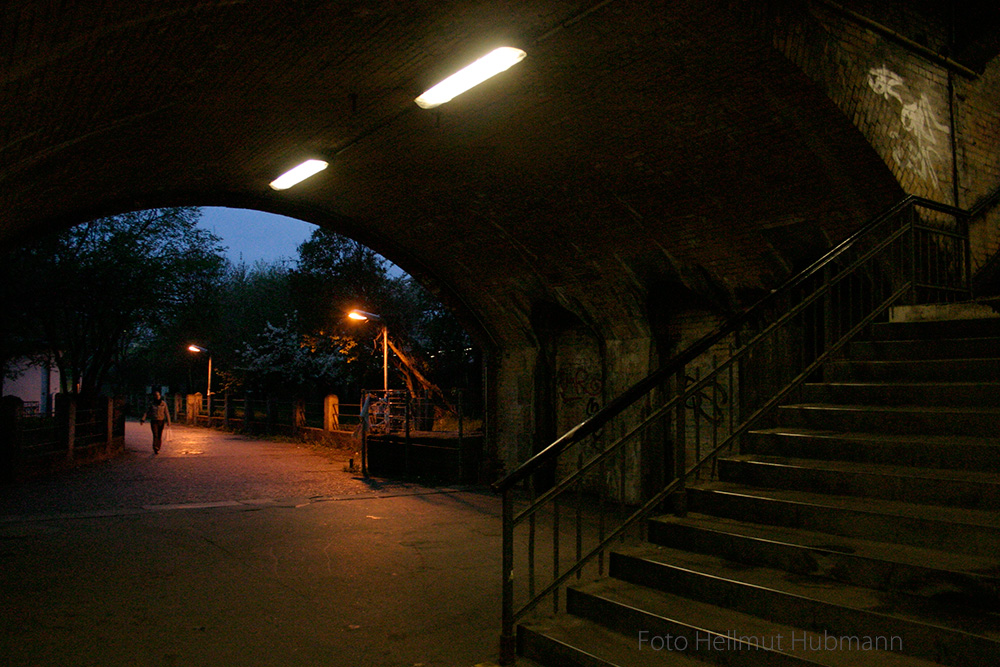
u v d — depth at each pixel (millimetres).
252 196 11445
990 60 8109
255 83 7043
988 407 4984
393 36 6332
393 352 23094
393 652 4988
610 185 8953
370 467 16453
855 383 5727
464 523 9812
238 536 8898
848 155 6895
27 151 6508
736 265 8945
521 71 7031
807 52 6180
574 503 11531
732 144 7422
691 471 5332
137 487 13289
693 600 4324
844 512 4324
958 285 7293
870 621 3518
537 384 12891
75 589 6504
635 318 10938
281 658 4879
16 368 28781
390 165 9828
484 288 12914
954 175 7547
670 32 6117
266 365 28641
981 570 3533
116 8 4602
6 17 3816
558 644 4219
